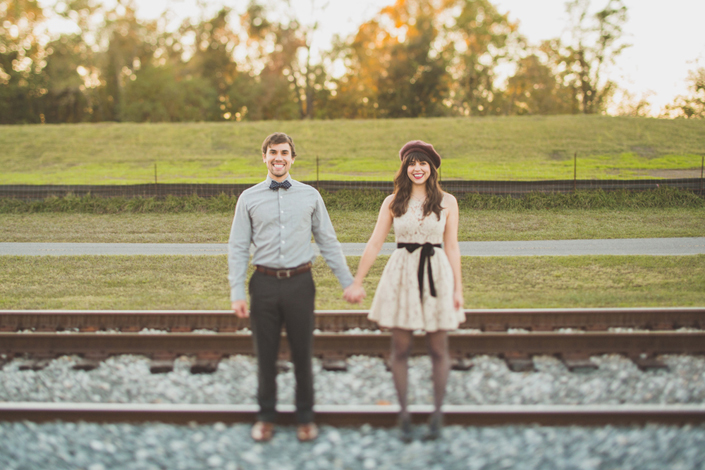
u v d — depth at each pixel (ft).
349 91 161.17
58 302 20.90
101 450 9.87
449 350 14.83
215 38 161.68
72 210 50.14
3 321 17.26
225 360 14.62
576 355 14.38
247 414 10.78
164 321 17.30
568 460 9.37
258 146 84.23
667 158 70.64
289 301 10.09
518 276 25.73
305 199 10.46
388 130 90.22
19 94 157.69
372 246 10.91
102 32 151.02
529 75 156.04
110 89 161.58
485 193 49.93
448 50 156.56
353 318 17.13
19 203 50.83
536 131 86.79
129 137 89.40
